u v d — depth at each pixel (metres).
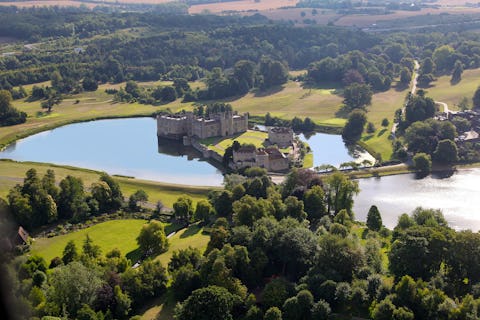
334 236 171.38
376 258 174.38
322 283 156.88
